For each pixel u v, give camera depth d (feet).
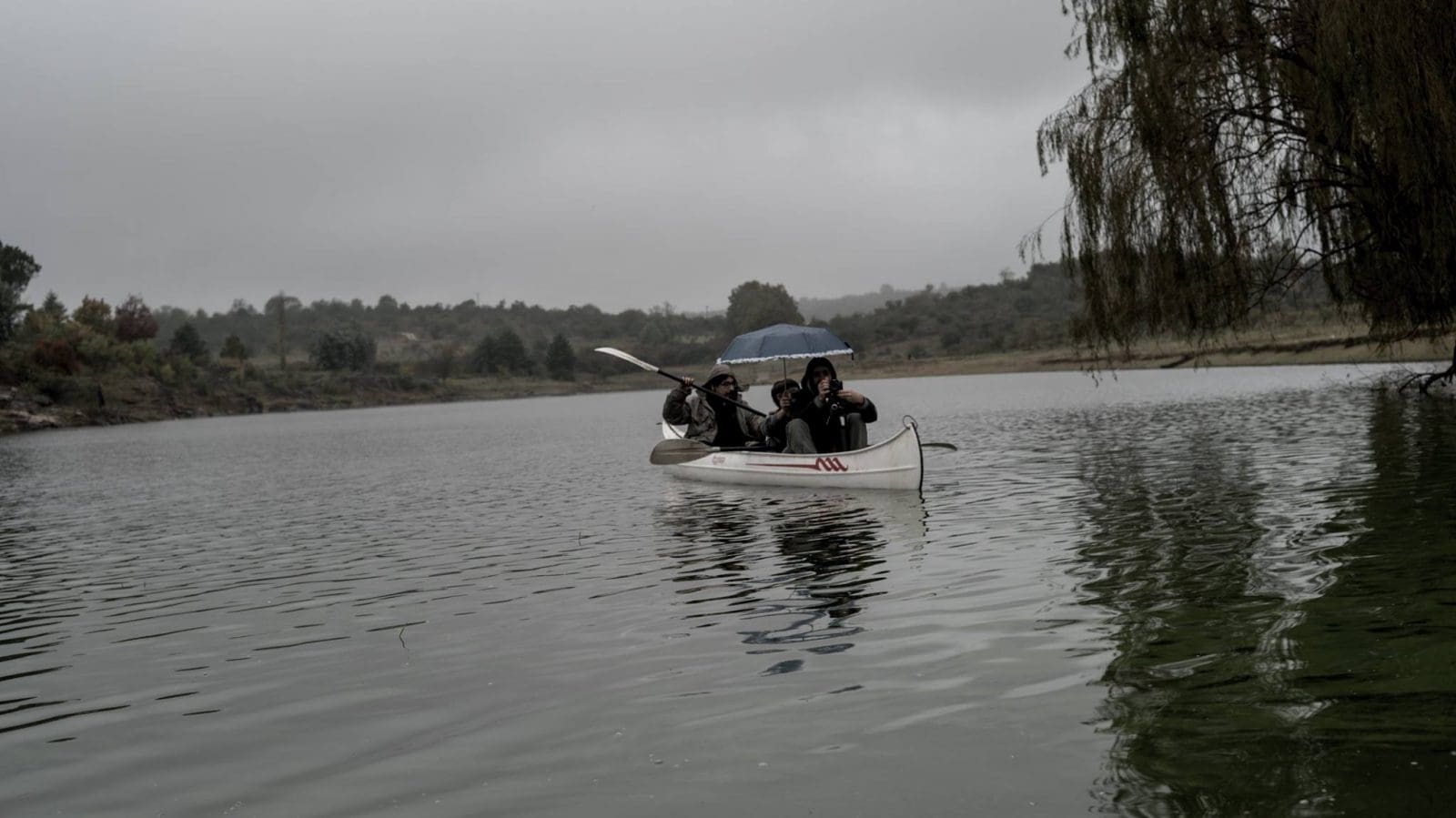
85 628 26.25
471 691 18.49
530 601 26.37
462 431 148.46
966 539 31.50
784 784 13.30
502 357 517.55
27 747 16.83
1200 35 56.49
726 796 13.06
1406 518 29.35
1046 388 185.88
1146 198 58.39
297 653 22.25
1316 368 173.88
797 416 49.88
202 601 29.01
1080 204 60.75
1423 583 21.40
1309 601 20.57
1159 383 165.48
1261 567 24.21
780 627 21.75
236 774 15.02
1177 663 17.13
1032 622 20.62
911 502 41.06
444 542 37.96
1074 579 24.50
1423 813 11.25
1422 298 56.85
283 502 56.34
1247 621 19.40
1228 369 193.88
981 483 46.06
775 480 50.34
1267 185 58.39
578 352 613.11
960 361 360.89
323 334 453.99
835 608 23.24
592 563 31.53
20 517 54.34
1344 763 12.67
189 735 16.99
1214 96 56.90
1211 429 68.18
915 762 13.75
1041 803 12.23
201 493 64.18
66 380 245.04
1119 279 60.18
